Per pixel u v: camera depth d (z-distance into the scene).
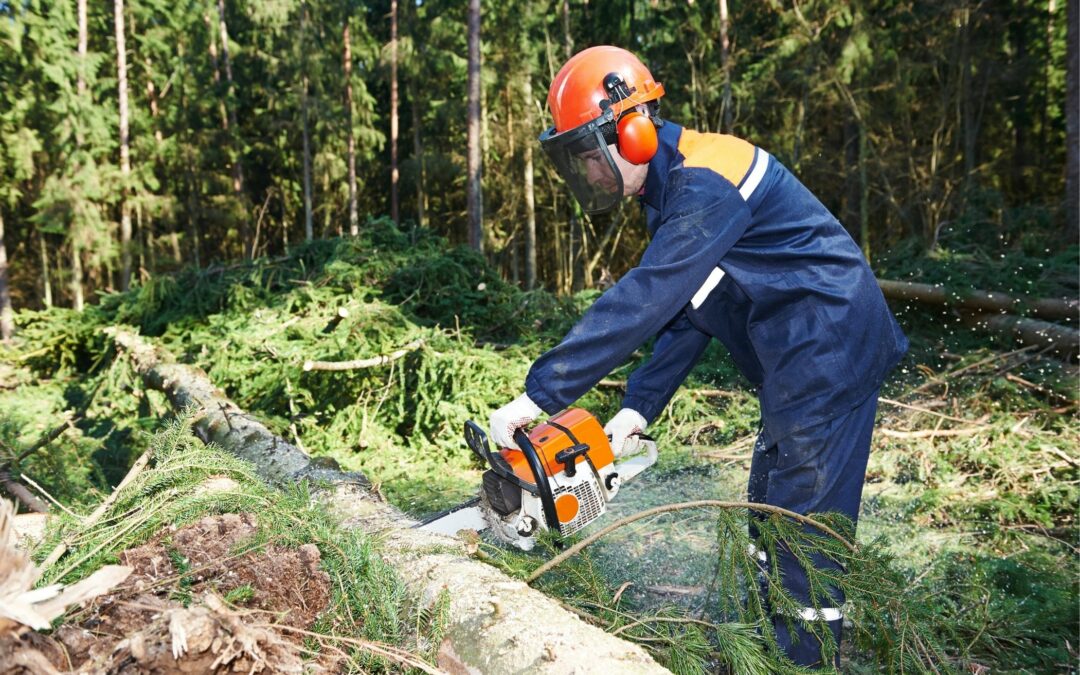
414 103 25.59
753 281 1.86
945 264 6.61
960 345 5.75
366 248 6.36
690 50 18.00
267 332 5.04
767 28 17.70
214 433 3.39
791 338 1.84
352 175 24.20
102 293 7.18
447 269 6.03
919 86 17.19
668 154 1.90
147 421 4.82
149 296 6.42
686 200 1.78
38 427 5.33
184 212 23.70
